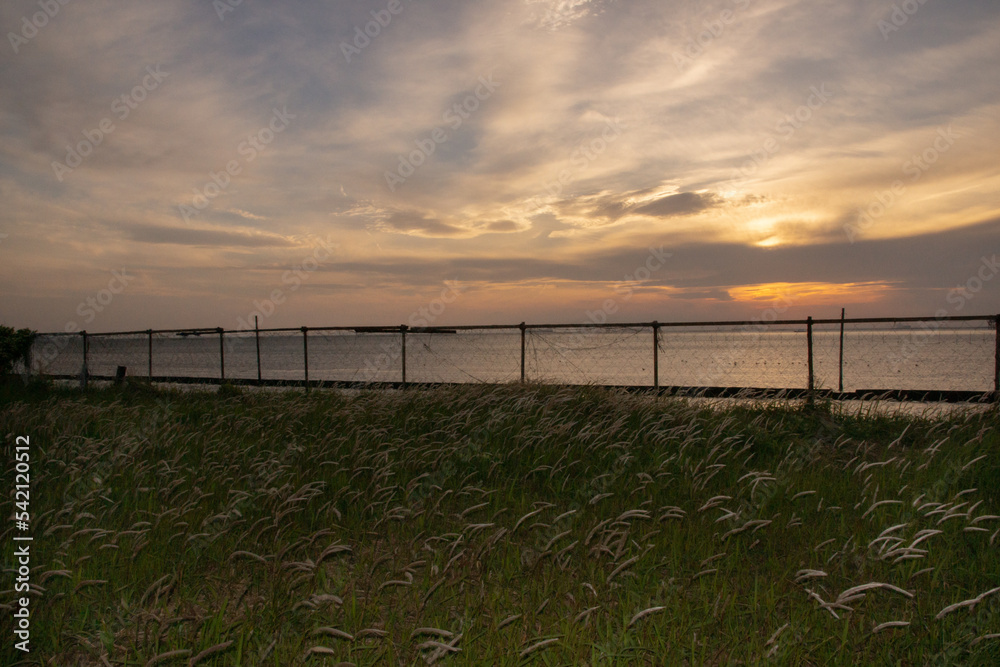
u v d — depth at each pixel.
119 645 3.11
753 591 3.66
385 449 6.65
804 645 2.96
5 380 15.02
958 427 7.36
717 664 2.95
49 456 6.48
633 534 4.35
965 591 3.55
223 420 8.45
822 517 4.75
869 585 2.91
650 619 3.16
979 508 4.85
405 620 3.35
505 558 3.96
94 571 3.79
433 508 4.71
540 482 5.81
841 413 8.79
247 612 3.24
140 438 7.07
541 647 2.93
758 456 6.69
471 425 7.41
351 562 4.16
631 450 6.47
